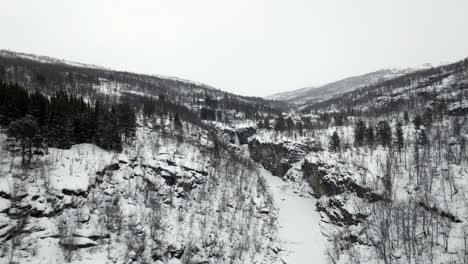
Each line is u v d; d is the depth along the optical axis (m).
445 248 63.28
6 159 59.91
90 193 60.44
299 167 125.69
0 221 45.06
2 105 70.44
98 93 164.12
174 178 78.38
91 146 80.62
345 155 114.44
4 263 41.97
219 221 74.50
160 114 136.12
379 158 105.50
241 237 74.50
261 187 106.12
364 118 191.50
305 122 187.88
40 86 144.62
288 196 112.00
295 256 77.31
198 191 81.31
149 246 56.31
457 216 70.31
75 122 80.19
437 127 121.31
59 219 51.59
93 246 50.88
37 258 44.50
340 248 77.94
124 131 90.56
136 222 59.34
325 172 104.75
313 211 100.75
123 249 53.41
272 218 88.94
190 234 64.06
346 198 91.12
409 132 128.50
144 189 70.94
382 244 69.62
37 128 62.12
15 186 50.91
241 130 168.25
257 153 148.75
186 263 58.09
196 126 146.38
